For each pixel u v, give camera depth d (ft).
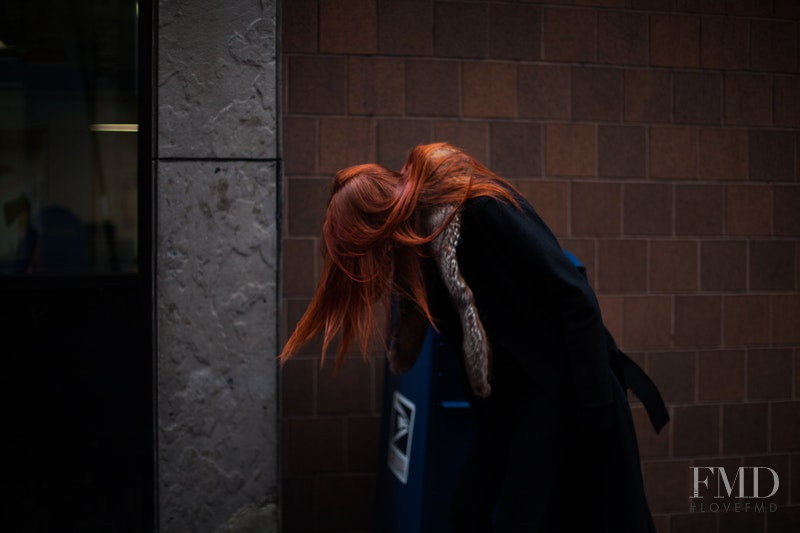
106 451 8.70
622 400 5.96
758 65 11.21
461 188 5.77
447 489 7.87
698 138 11.06
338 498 10.30
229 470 8.20
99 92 9.36
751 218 11.23
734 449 11.18
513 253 5.72
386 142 10.28
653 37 10.90
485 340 5.65
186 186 8.05
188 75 8.02
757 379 11.23
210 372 8.14
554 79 10.66
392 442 8.95
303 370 10.23
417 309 6.59
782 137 11.31
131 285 8.66
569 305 5.57
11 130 9.22
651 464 10.99
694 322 11.09
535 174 10.64
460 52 10.42
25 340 8.55
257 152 8.14
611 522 5.75
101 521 8.71
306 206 10.16
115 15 9.36
